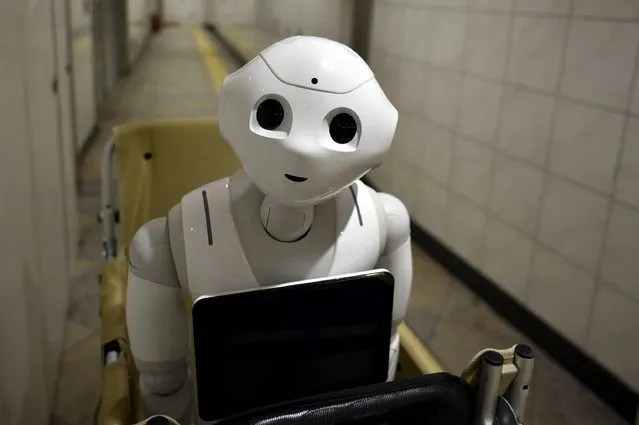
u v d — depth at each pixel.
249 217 0.81
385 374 0.87
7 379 1.06
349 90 0.72
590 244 1.87
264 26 3.45
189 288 0.81
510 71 2.12
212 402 0.80
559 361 2.02
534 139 2.05
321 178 0.72
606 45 1.74
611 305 1.81
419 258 2.73
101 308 1.17
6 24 1.17
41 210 1.55
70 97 2.60
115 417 0.85
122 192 1.35
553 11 1.91
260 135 0.72
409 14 2.76
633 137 1.69
